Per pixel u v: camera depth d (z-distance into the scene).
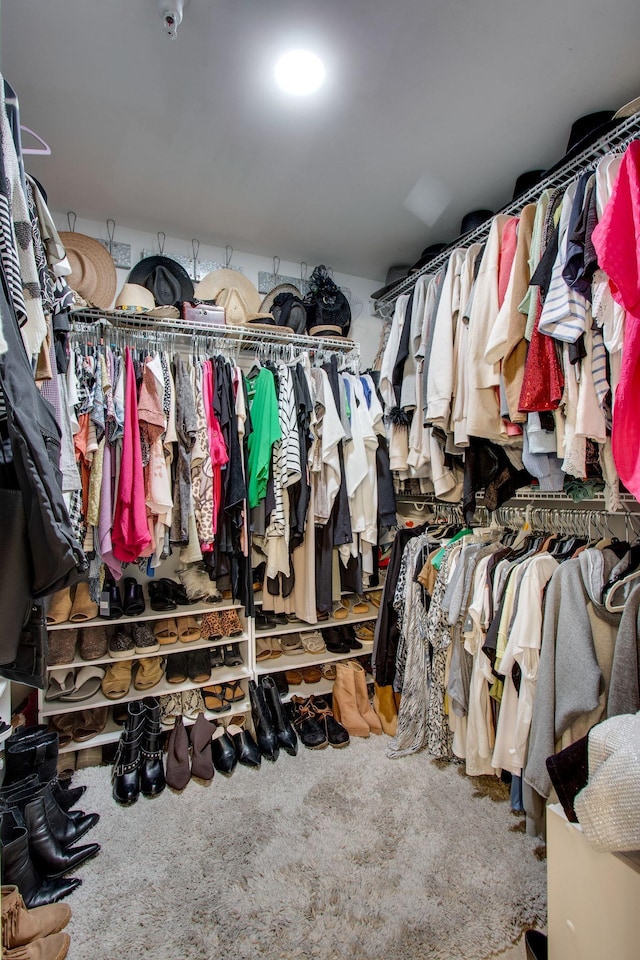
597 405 1.19
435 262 2.11
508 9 1.17
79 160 1.74
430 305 1.82
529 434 1.36
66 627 1.76
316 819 1.51
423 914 1.17
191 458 1.80
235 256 2.45
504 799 1.59
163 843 1.42
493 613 1.55
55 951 1.06
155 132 1.60
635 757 0.83
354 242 2.37
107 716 1.94
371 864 1.33
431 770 1.76
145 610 1.97
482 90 1.44
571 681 1.26
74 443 1.55
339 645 2.32
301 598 2.13
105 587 1.90
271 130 1.60
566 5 1.16
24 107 1.48
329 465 2.02
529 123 1.59
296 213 2.11
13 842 1.18
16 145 0.85
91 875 1.30
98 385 1.64
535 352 1.29
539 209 1.34
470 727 1.63
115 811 1.55
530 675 1.41
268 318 2.19
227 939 1.12
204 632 2.04
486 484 1.73
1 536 0.74
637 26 1.22
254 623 2.10
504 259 1.45
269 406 1.96
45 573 0.76
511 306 1.37
